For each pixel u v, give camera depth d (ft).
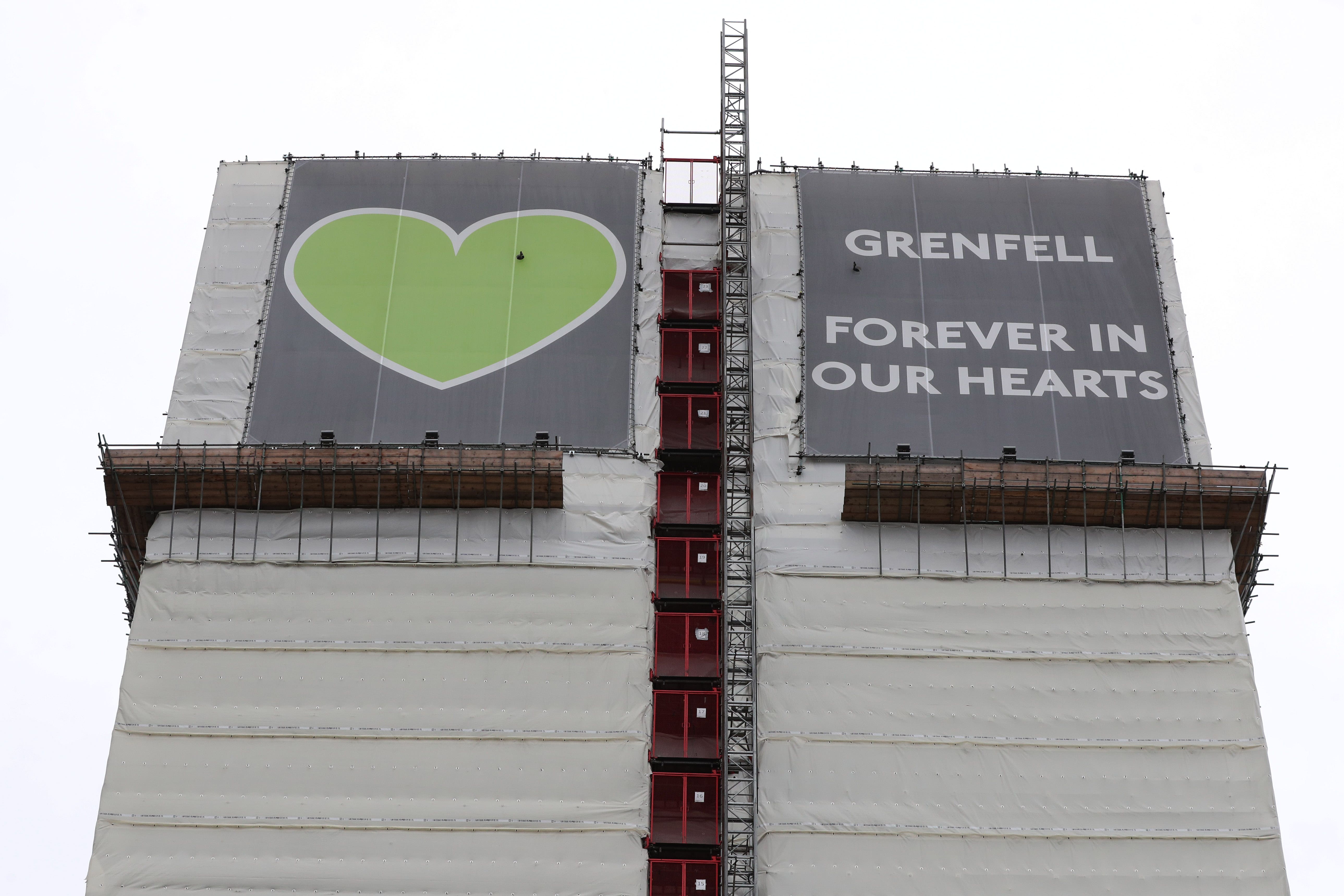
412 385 252.62
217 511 241.96
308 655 231.71
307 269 262.47
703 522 245.04
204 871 219.41
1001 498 240.94
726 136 278.26
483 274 262.88
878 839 221.87
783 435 250.37
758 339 258.37
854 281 263.08
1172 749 228.02
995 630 235.20
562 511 242.78
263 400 250.98
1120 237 269.23
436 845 221.25
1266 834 223.51
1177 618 236.63
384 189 270.46
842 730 228.22
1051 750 227.61
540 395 252.42
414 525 241.14
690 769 227.40
